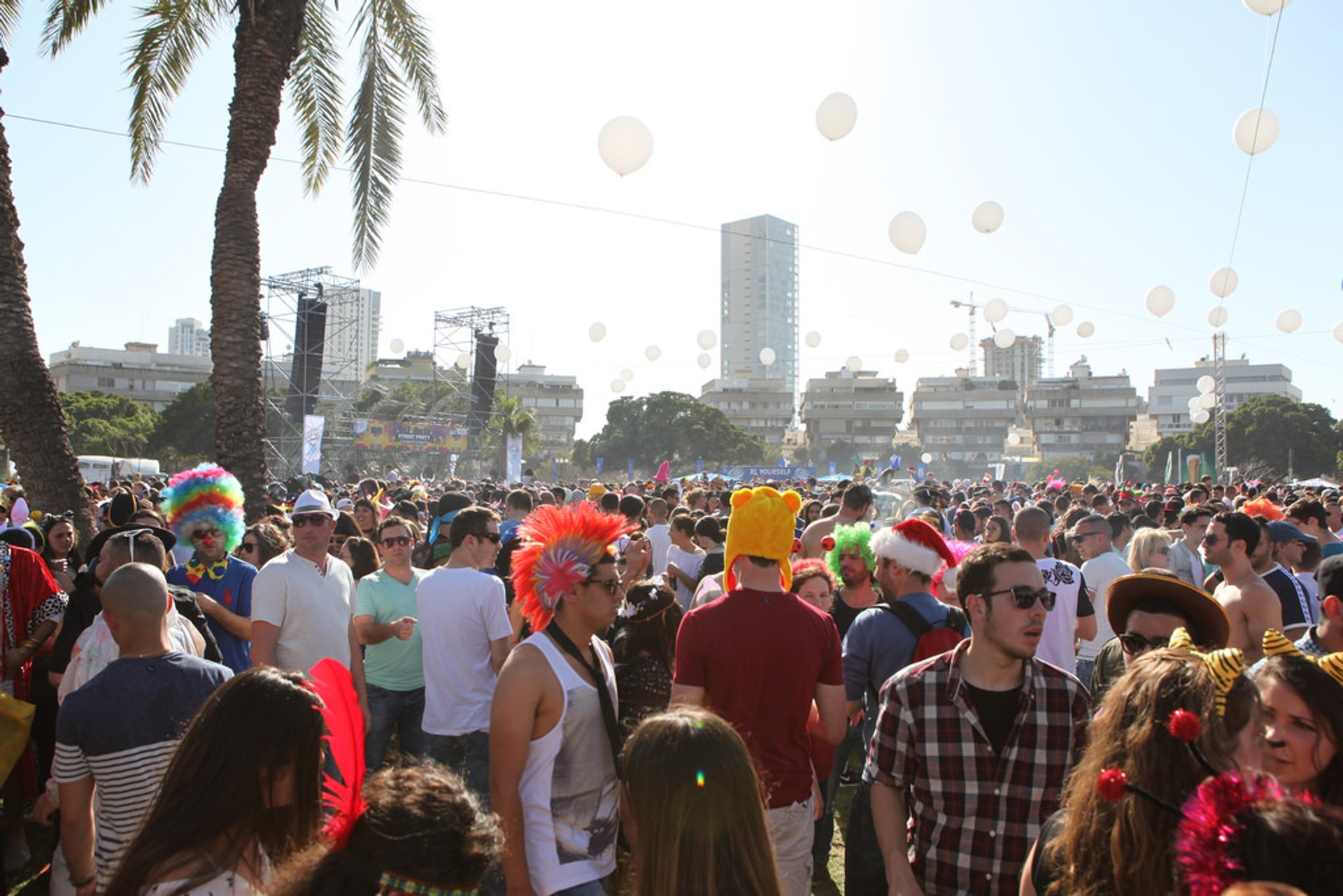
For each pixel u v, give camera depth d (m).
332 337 42.78
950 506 15.96
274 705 2.21
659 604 3.99
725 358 195.12
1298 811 1.56
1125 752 2.12
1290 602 5.15
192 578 5.38
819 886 5.21
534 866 2.94
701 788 1.94
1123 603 3.52
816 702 3.65
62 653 4.84
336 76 13.02
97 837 3.13
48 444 8.18
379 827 1.76
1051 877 2.27
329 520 4.92
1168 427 116.31
